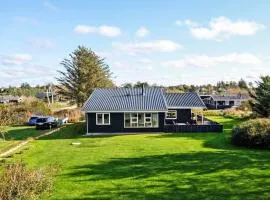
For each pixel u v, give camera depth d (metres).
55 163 25.03
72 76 94.25
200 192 18.92
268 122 33.97
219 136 41.62
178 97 55.28
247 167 24.33
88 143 38.06
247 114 68.19
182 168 24.39
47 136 45.06
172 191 19.19
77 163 27.00
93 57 96.00
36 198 15.11
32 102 72.38
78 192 19.27
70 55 94.31
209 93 139.88
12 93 154.62
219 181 20.92
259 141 32.62
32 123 59.59
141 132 47.09
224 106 116.56
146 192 19.11
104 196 18.53
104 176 22.64
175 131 46.88
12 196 13.86
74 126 55.97
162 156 29.08
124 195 18.67
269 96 52.09
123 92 52.38
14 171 15.16
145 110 46.56
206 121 56.41
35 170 16.53
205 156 28.64
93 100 49.41
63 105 107.88
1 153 32.56
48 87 130.50
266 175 22.08
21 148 35.44
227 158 27.59
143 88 52.81
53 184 19.53
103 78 98.75
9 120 45.03
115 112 46.91
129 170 24.20
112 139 40.94
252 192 18.77
